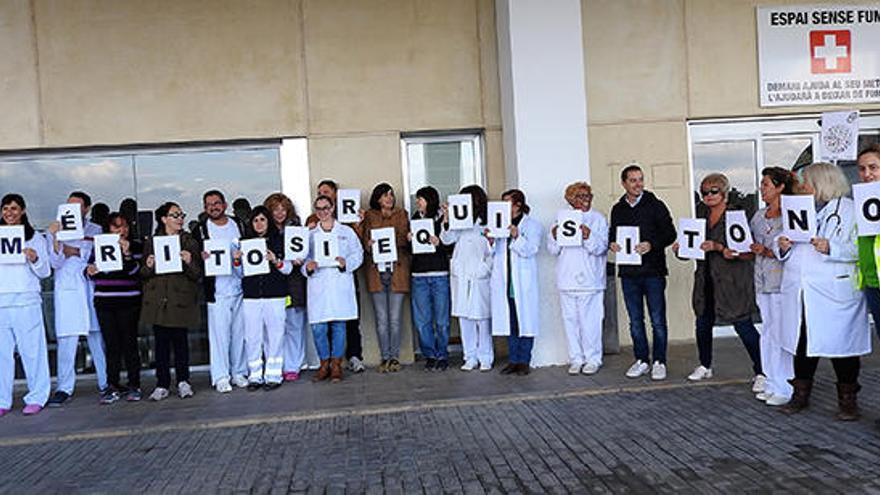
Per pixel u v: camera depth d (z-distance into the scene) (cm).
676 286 946
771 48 952
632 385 725
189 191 912
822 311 574
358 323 866
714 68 950
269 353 795
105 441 639
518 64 841
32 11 878
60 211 736
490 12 917
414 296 841
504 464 531
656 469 505
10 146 878
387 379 809
